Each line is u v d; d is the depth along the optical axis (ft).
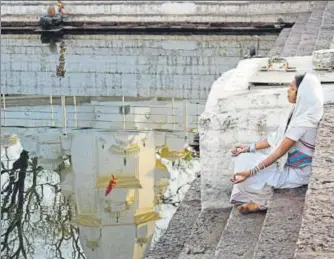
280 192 23.65
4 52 83.51
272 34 86.94
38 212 41.14
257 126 26.61
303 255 15.37
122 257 34.27
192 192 31.65
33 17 91.56
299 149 23.86
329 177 19.40
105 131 53.47
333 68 29.04
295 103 23.85
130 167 45.29
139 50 82.17
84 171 45.60
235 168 25.61
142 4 89.71
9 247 37.27
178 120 56.13
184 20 89.30
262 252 19.02
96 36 89.86
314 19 74.08
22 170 47.47
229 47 82.17
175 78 71.56
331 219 17.01
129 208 39.52
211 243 24.86
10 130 55.47
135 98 65.00
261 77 28.50
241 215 24.79
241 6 87.66
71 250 36.27
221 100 27.04
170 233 27.66
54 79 72.95
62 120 57.52
